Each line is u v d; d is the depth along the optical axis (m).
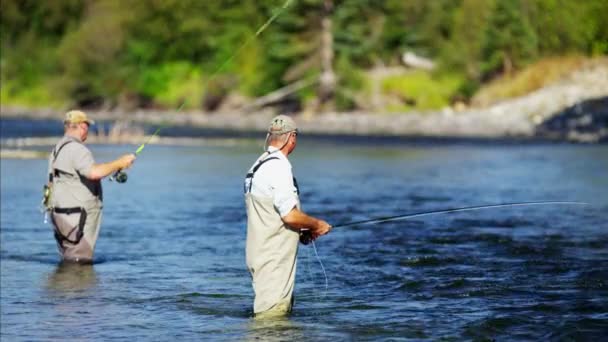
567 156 88.19
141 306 22.00
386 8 186.00
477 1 178.25
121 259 28.58
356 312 21.23
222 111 185.62
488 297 22.73
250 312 21.33
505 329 19.56
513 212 40.56
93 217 28.09
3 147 92.94
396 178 62.03
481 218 38.41
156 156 85.06
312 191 52.00
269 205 20.42
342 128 152.38
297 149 100.94
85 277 25.67
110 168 27.55
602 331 19.36
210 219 38.56
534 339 18.80
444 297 22.81
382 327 19.78
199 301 22.53
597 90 154.25
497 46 177.12
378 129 150.00
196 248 30.75
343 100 174.12
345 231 34.56
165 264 27.70
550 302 22.08
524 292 23.27
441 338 18.89
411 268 26.72
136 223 37.22
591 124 138.00
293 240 20.66
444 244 31.12
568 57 174.12
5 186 52.72
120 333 19.42
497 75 178.38
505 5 176.62
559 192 51.41
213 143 108.31
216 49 198.25
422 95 172.62
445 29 185.62
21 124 152.00
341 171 69.12
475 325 19.86
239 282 24.92
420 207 43.50
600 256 28.50
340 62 175.62
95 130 124.19
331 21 177.62
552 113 146.38
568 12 175.38
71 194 27.78
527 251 29.55
